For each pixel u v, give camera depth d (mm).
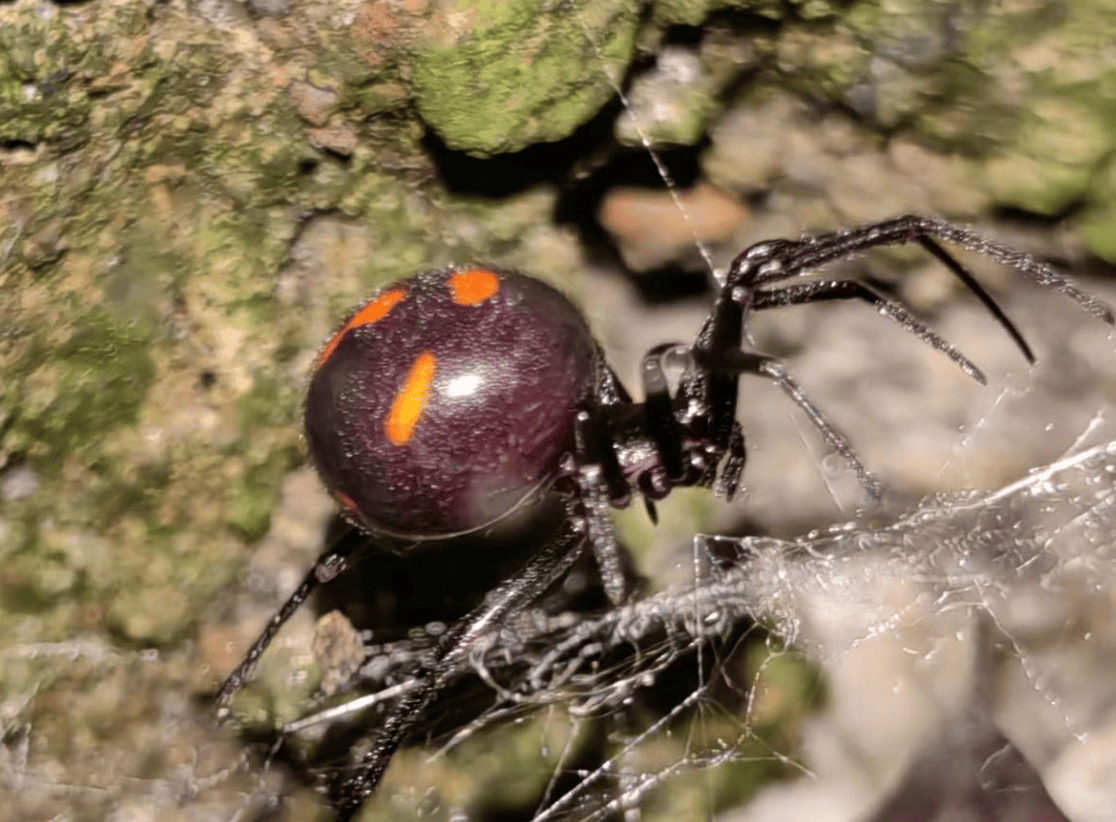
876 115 63
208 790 63
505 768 63
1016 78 61
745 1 62
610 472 59
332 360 57
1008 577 63
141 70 61
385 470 57
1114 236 62
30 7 59
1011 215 64
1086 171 62
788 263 58
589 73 62
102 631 64
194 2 61
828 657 63
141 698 64
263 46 62
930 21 61
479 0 61
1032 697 61
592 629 64
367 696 64
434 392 56
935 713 60
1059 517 63
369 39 62
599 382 59
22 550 63
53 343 63
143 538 64
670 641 64
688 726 63
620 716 64
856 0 61
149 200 64
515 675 64
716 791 62
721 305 58
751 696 63
